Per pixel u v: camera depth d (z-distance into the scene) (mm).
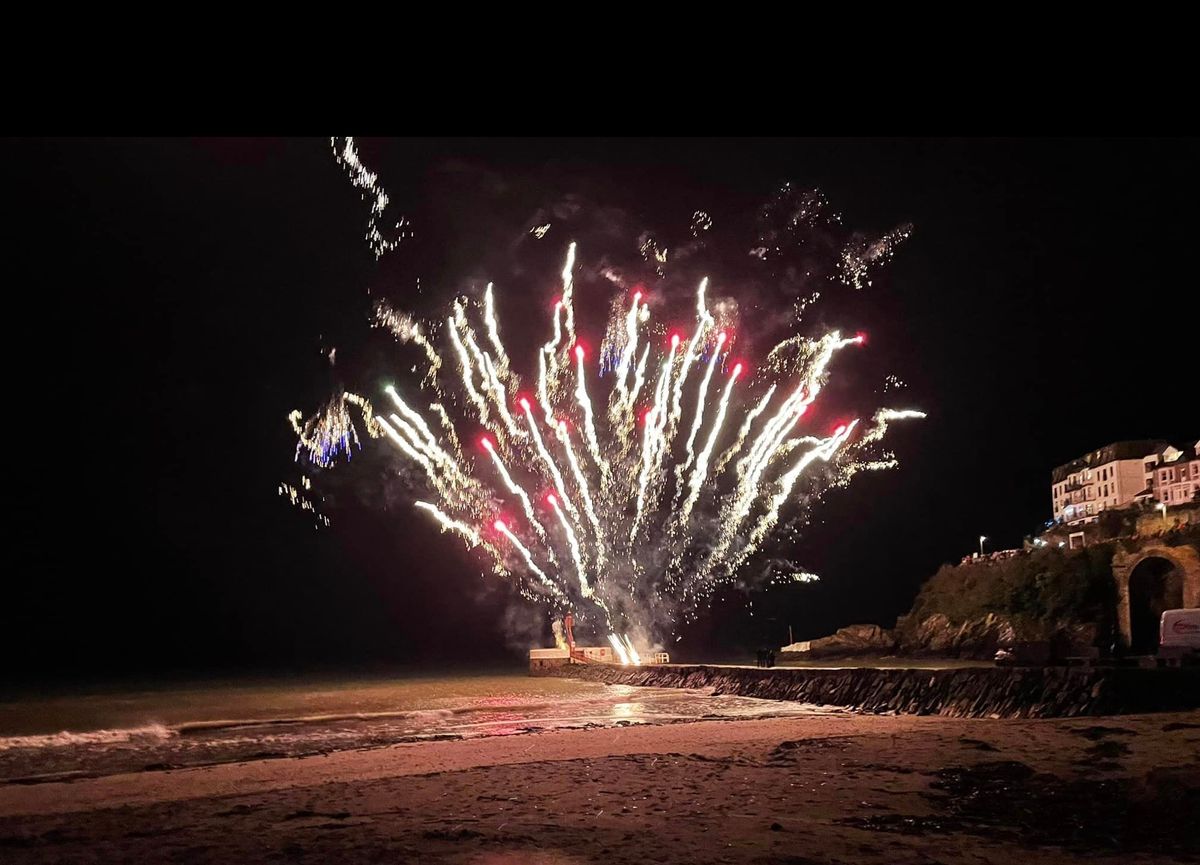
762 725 30031
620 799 18219
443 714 37344
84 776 23688
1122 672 27094
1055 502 83312
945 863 13227
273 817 17422
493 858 13914
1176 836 14055
